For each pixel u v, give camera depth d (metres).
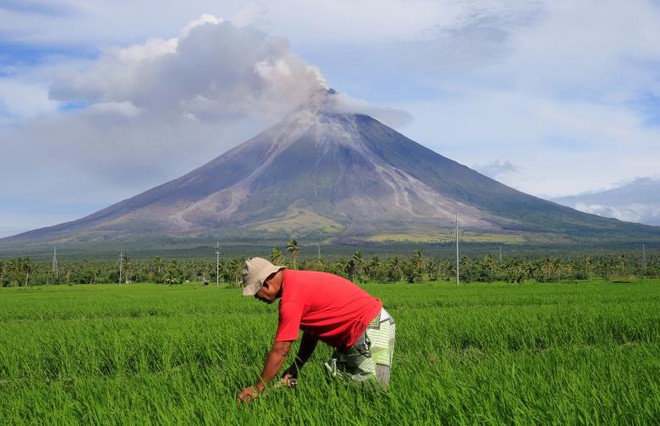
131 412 5.60
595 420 4.92
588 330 14.31
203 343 11.12
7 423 5.65
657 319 15.55
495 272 112.12
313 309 6.02
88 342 12.26
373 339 6.11
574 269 124.69
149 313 32.78
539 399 5.44
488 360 8.32
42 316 32.19
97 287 99.62
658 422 4.93
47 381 8.98
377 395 5.81
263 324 15.91
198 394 6.25
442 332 13.54
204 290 76.44
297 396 6.05
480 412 5.13
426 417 5.14
